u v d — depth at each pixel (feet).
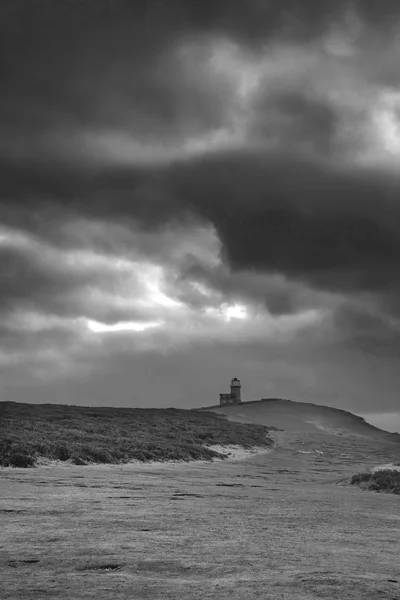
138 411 476.13
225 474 206.49
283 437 430.20
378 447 411.13
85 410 426.10
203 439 345.72
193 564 62.18
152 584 53.47
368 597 50.14
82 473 175.83
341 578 56.49
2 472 165.68
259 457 306.55
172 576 56.95
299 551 71.72
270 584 53.83
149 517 96.32
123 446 250.78
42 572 57.93
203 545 73.46
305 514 109.81
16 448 197.16
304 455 332.19
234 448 333.21
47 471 175.52
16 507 102.27
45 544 71.61
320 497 143.84
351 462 302.86
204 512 105.91
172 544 73.61
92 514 97.35
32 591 50.85
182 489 147.43
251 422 524.93
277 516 105.09
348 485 182.80
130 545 71.87
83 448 220.02
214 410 628.28
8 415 325.21
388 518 110.01
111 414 414.00
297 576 57.26
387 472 193.16
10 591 50.80
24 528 82.48
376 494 157.69
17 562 62.13
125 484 151.84
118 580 54.85
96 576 56.39
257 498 135.44
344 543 79.71
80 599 48.62
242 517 101.35
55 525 85.56
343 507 124.57
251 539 79.25
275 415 602.03
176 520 94.22
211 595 49.90
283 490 159.33
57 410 395.34
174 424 396.57
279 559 66.13
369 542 81.56
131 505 111.55
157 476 181.47
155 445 266.36
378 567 63.82
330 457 328.90
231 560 64.64
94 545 71.41
